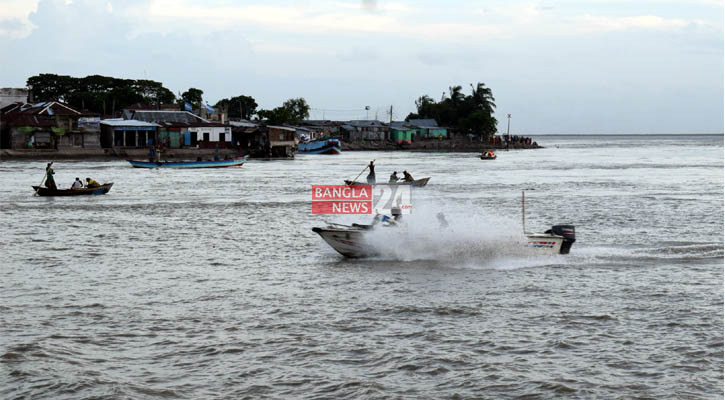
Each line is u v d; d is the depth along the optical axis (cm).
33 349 1388
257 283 1928
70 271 2077
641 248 2416
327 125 14625
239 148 10081
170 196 4306
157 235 2753
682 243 2536
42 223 3075
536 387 1224
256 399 1186
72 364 1321
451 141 15112
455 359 1345
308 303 1717
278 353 1380
